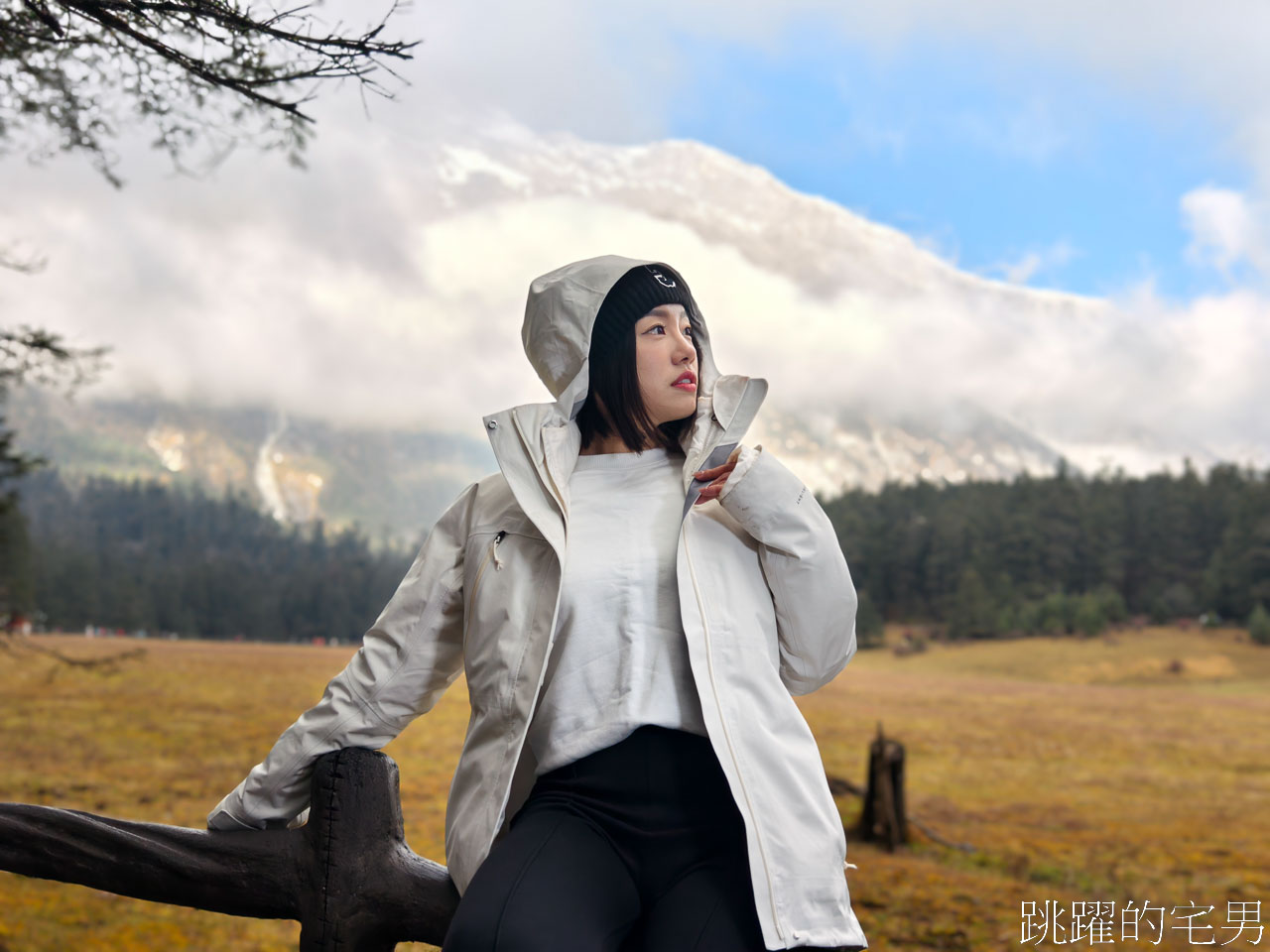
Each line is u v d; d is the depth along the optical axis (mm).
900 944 9547
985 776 26938
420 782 16344
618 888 1415
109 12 2078
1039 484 149375
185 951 9000
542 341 1660
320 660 82938
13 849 1661
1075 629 116188
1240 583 118375
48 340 6688
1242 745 39719
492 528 1631
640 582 1545
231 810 1645
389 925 1550
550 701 1521
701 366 1700
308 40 2008
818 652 1626
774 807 1420
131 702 38625
